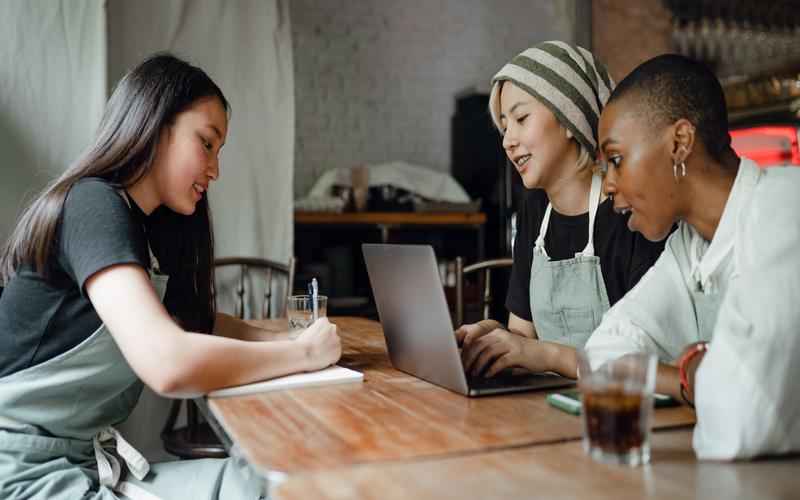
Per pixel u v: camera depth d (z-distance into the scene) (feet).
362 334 5.61
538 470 2.31
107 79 7.91
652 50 13.76
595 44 13.33
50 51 7.64
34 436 3.95
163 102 4.17
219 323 5.11
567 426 2.83
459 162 14.23
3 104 7.45
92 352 4.00
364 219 11.60
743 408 2.43
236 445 2.70
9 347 4.00
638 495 2.07
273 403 3.25
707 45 14.12
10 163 7.48
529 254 5.28
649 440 2.58
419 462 2.40
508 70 4.73
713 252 3.13
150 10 8.52
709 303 3.51
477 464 2.37
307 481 2.21
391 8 14.24
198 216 4.86
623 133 3.11
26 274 3.99
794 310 2.61
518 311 5.39
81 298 3.98
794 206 2.90
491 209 13.10
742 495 2.07
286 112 9.48
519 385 3.52
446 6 14.64
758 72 14.35
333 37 13.87
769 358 2.52
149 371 3.33
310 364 3.85
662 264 3.73
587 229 4.83
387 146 14.28
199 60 8.93
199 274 4.91
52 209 3.88
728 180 3.11
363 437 2.70
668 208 3.15
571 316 4.90
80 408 4.09
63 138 7.72
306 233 12.44
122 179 4.15
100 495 3.92
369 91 14.12
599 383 2.39
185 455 6.17
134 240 3.73
